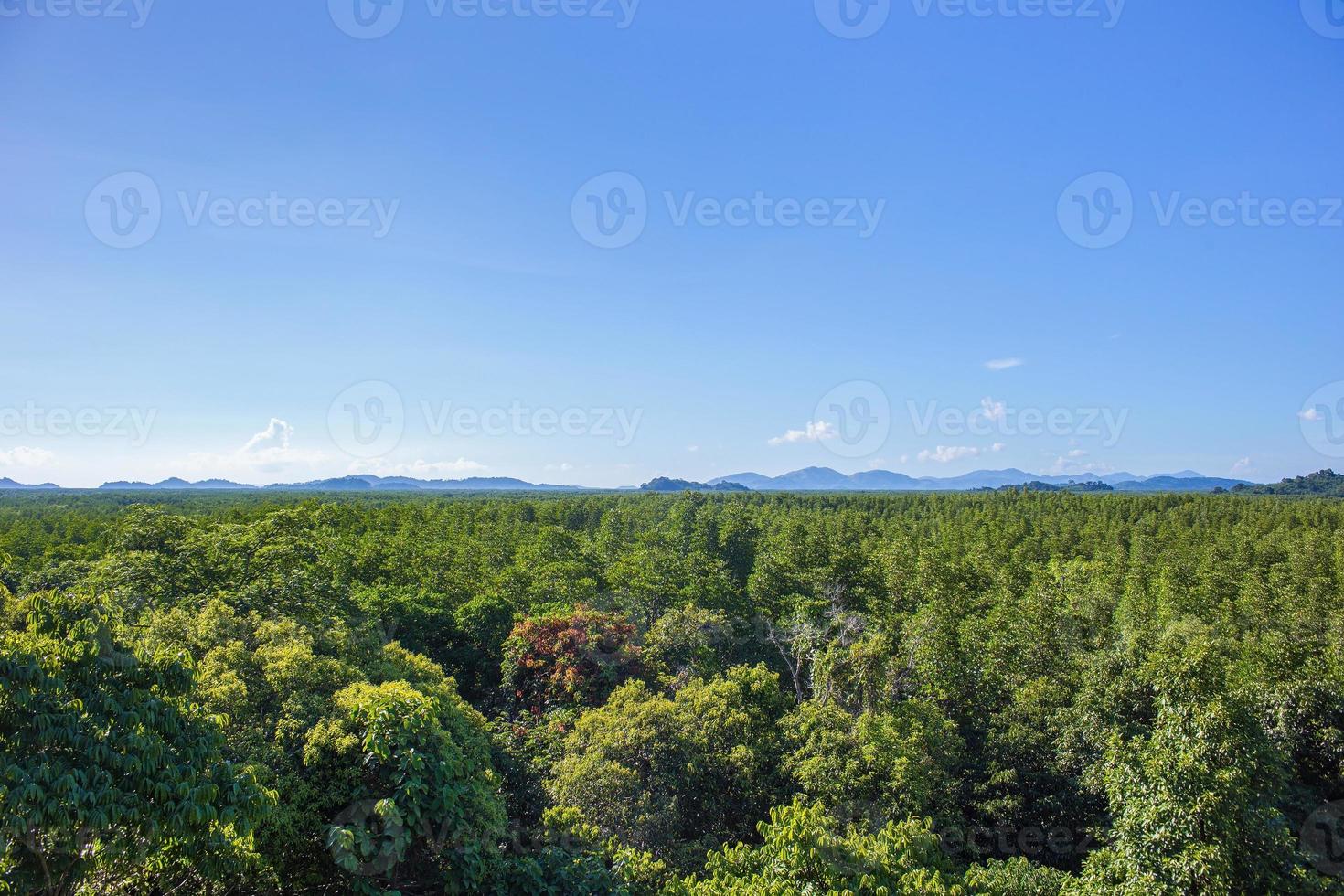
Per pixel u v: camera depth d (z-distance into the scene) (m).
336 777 13.89
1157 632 32.50
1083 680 29.14
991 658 33.53
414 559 50.34
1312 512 73.88
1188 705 16.22
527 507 90.00
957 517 89.25
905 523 86.62
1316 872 16.44
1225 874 14.35
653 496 115.38
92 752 8.77
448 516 79.31
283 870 13.51
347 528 62.41
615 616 36.53
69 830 8.61
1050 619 36.06
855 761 22.91
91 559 49.62
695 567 50.38
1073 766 25.91
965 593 45.75
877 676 27.91
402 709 13.98
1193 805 14.90
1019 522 76.75
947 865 19.30
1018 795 25.42
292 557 31.78
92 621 9.91
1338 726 23.95
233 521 51.28
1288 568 48.38
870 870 14.72
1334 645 30.44
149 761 9.20
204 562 29.72
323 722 14.99
